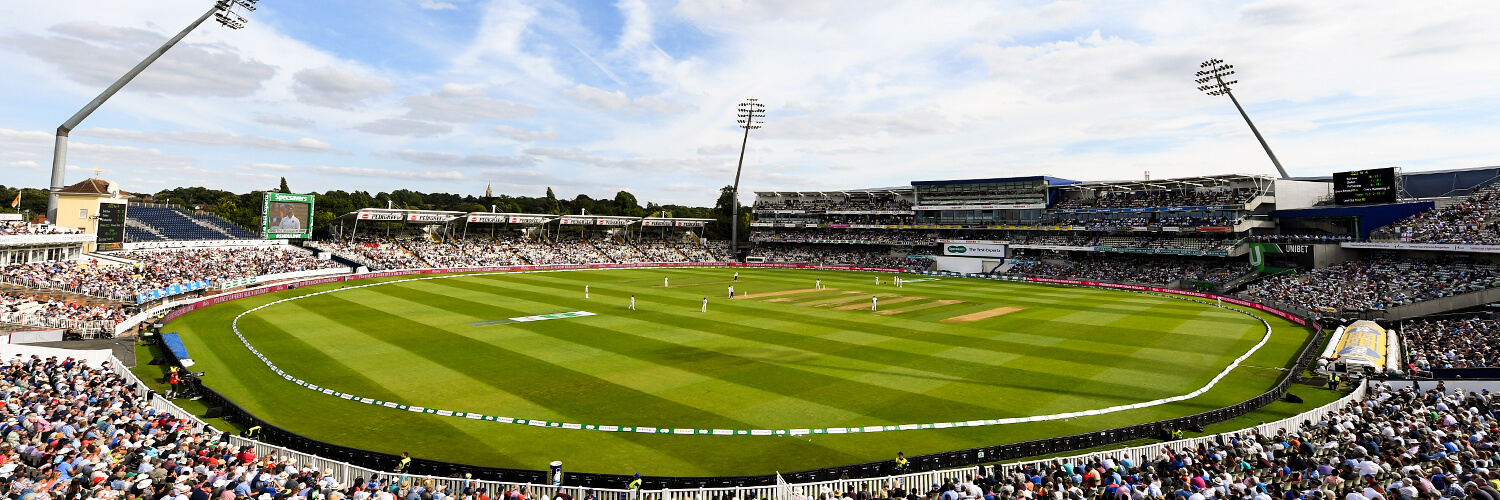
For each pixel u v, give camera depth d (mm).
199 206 133375
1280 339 39375
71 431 16656
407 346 34062
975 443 20844
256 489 13695
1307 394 26641
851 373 29172
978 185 97062
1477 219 57406
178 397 24172
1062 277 81125
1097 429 22297
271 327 39500
